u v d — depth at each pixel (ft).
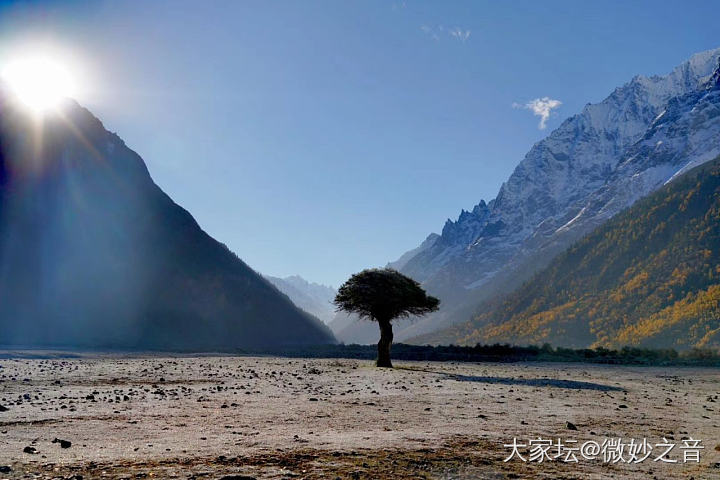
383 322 159.43
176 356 215.92
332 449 40.34
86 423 49.98
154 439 43.29
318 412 59.82
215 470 33.65
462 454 40.29
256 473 33.22
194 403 65.26
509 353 257.75
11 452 37.47
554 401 75.97
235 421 52.90
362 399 72.79
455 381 105.50
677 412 69.10
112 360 170.81
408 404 68.49
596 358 230.89
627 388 103.55
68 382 89.86
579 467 38.24
